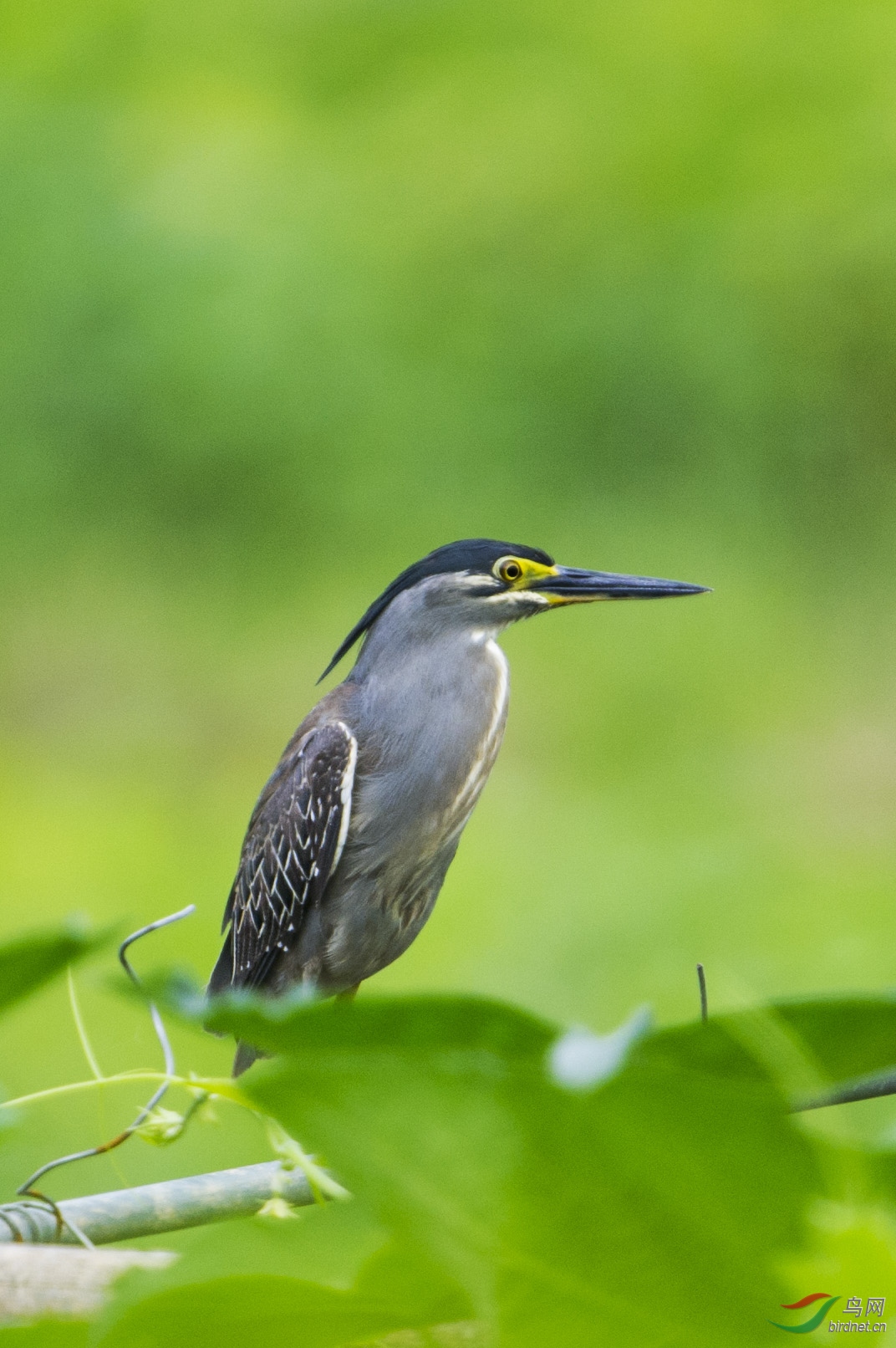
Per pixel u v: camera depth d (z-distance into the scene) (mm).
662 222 15570
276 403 15922
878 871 10008
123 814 13500
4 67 17078
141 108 16672
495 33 15750
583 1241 939
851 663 14969
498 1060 864
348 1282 1065
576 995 8656
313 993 955
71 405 16297
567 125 15414
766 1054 943
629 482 16078
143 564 16812
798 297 15586
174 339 15867
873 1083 1255
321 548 16422
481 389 15945
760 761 13344
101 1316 1053
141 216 16297
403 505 16062
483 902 10242
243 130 16422
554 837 11250
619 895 9273
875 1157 891
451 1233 940
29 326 16281
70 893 11727
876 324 15570
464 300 16000
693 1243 931
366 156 15992
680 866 9586
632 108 15297
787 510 16172
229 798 14031
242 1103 1127
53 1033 7996
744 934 8883
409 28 15766
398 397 15922
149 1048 7766
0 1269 1241
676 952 8766
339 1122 877
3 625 16688
